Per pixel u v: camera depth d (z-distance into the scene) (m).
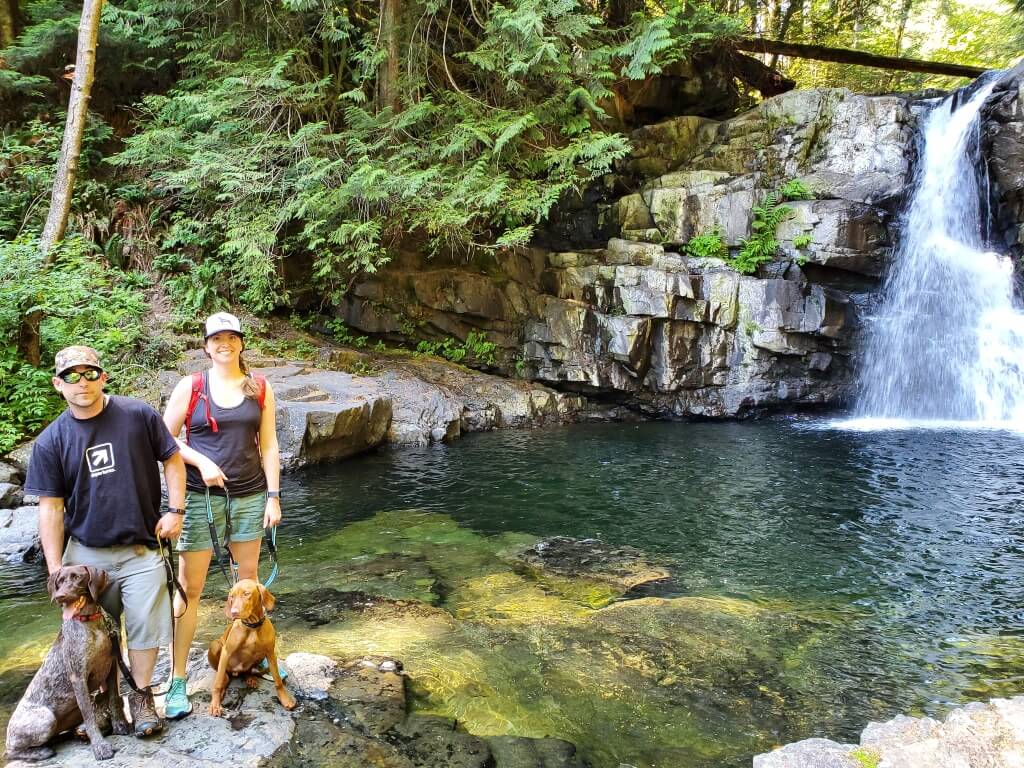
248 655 3.19
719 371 14.09
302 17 13.24
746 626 4.93
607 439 12.38
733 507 8.16
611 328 14.08
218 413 3.33
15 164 13.08
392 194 12.23
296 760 2.88
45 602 5.37
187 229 13.25
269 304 13.18
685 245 15.23
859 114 14.82
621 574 6.05
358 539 6.99
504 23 11.30
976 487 8.78
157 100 13.02
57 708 2.76
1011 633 4.90
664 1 16.44
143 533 2.95
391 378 12.95
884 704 3.90
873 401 14.48
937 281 14.45
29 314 9.58
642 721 3.63
